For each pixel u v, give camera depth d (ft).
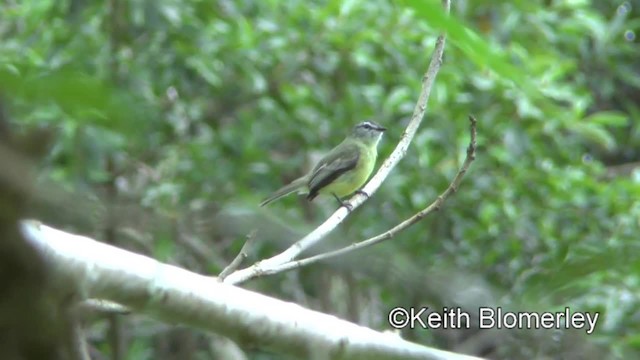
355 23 44.57
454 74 43.19
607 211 42.86
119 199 5.99
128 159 39.78
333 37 44.32
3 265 3.86
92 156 29.35
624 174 52.03
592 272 7.75
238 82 44.86
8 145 3.80
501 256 40.29
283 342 15.16
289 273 40.22
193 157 41.63
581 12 48.55
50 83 3.77
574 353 8.47
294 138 45.09
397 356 15.69
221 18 44.98
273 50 44.45
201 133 45.24
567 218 42.88
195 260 38.04
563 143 46.50
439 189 43.39
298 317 15.30
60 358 4.10
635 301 26.35
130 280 13.24
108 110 3.83
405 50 44.27
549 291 7.90
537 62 44.27
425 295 7.74
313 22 44.65
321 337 15.46
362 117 44.47
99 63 38.27
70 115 3.82
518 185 43.93
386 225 41.60
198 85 44.21
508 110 44.45
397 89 42.63
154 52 42.09
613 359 8.91
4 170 3.78
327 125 45.21
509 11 47.26
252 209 7.58
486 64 4.58
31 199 3.85
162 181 40.09
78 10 40.27
